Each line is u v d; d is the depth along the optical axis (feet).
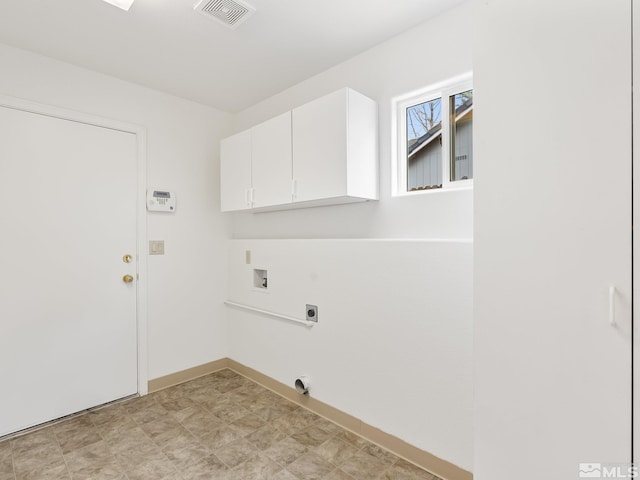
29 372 6.88
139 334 8.37
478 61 4.04
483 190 4.04
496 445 4.00
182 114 9.28
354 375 6.63
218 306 10.05
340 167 6.18
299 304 7.75
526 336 3.77
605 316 3.31
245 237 10.07
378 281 6.19
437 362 5.42
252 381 9.21
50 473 5.54
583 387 3.44
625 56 3.15
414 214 6.27
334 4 5.59
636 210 3.13
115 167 8.04
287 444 6.29
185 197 9.32
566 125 3.48
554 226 3.57
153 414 7.42
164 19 5.91
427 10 5.80
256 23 6.07
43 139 7.06
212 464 5.75
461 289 5.15
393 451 6.01
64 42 6.59
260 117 9.59
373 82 6.91
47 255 7.11
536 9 3.64
